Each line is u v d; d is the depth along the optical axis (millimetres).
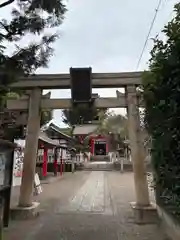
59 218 5867
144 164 5848
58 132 21781
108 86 6320
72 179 16094
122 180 15117
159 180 4285
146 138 4938
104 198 8695
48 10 3307
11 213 5660
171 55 3316
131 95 6113
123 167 24297
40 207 7168
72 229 4984
